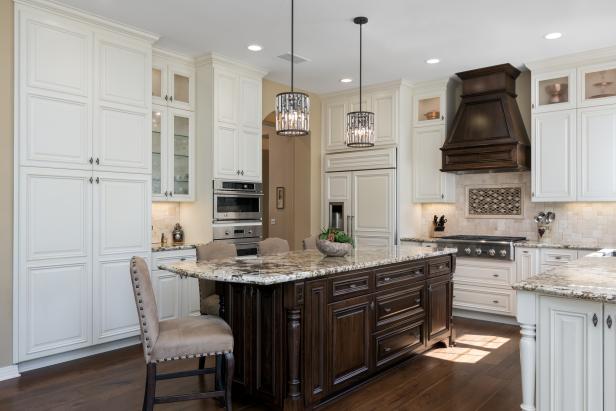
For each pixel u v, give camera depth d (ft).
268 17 12.99
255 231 17.67
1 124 11.16
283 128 11.35
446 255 13.71
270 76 18.80
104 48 13.15
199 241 16.55
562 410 7.05
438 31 13.89
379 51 15.71
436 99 19.30
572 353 6.96
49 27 11.97
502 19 13.03
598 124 15.30
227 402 8.43
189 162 16.51
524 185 18.01
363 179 20.25
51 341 11.97
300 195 22.09
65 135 12.26
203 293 11.53
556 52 15.66
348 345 10.09
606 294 6.47
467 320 17.38
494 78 17.31
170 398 8.18
